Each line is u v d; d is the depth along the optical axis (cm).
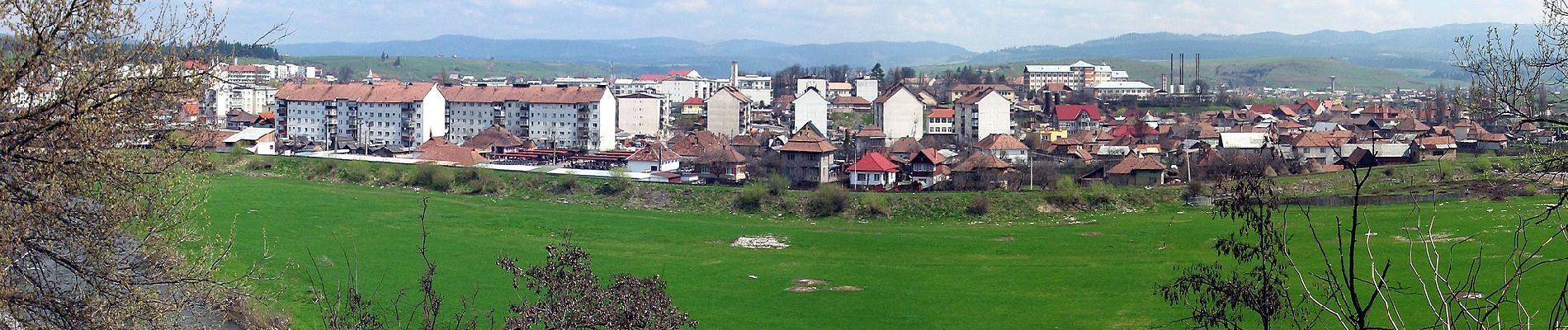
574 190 13675
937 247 10188
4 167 2933
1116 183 13450
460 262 9100
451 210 12412
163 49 3164
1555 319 2112
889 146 19912
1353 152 15475
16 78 2848
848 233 11100
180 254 3766
